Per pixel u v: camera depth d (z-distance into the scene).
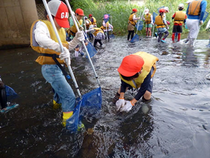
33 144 2.01
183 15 7.09
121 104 2.52
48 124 2.36
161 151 1.82
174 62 4.65
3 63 5.46
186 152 1.78
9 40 7.84
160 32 7.67
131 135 2.08
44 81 3.84
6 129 2.30
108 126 2.26
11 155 1.87
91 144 1.96
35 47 1.97
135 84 2.45
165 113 2.46
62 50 1.86
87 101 2.44
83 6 14.41
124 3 13.80
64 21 1.97
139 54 2.65
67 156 1.82
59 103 2.83
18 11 7.57
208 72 3.79
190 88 3.13
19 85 3.68
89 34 10.36
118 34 10.95
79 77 3.98
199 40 7.54
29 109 2.75
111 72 4.21
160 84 3.35
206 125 2.15
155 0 13.37
